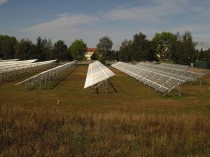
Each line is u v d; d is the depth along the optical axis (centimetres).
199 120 1773
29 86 3997
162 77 3600
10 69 4931
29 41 11538
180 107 2520
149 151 1323
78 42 13350
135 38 11025
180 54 8881
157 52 13350
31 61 8812
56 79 5122
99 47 12269
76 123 1720
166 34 13062
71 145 1394
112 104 2670
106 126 1675
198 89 3803
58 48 11744
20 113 1859
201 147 1400
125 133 1575
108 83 4312
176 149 1361
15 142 1408
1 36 14700
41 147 1342
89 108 2439
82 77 5600
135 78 4969
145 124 1720
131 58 11212
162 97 3072
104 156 1266
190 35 9069
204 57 12275
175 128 1650
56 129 1623
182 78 4016
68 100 2892
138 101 2831
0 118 1725
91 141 1458
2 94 3253
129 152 1316
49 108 2147
